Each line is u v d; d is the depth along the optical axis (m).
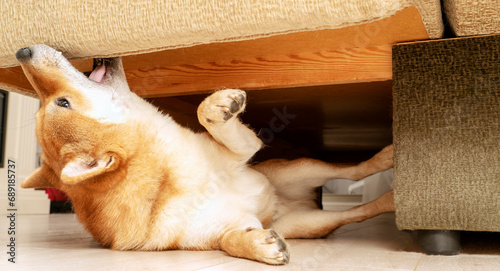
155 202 1.39
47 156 1.49
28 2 1.33
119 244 1.40
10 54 1.38
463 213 1.26
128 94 1.52
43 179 1.62
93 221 1.47
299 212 1.86
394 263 1.16
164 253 1.32
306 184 1.97
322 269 1.07
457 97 1.29
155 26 1.21
